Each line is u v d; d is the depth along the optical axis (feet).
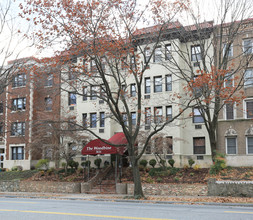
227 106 97.30
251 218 36.65
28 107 119.85
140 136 90.58
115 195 76.43
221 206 53.67
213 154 83.15
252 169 82.07
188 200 61.82
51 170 106.42
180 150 99.81
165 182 79.97
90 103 114.83
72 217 37.86
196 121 102.37
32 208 49.62
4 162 128.16
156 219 35.40
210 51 98.43
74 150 99.04
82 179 94.12
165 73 103.91
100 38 63.00
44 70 70.23
